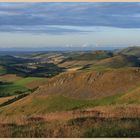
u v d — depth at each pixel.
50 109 68.00
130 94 58.12
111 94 69.06
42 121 23.08
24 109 72.38
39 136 17.34
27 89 167.88
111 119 21.27
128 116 22.69
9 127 20.47
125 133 16.97
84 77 87.38
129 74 83.38
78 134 16.92
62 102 70.06
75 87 82.38
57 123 20.92
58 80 90.62
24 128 19.73
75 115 25.77
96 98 68.25
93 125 19.06
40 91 83.69
